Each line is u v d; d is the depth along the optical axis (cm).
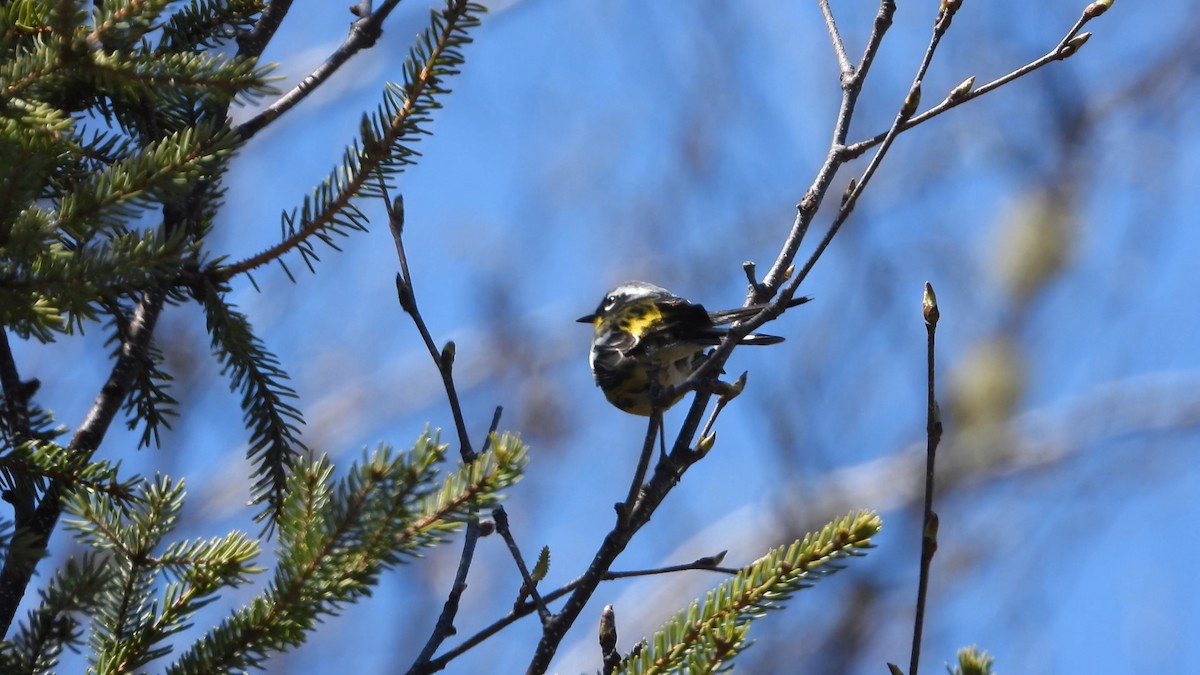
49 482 625
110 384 707
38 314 521
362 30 734
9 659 514
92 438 694
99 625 538
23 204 508
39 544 632
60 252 523
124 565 539
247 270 693
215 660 514
